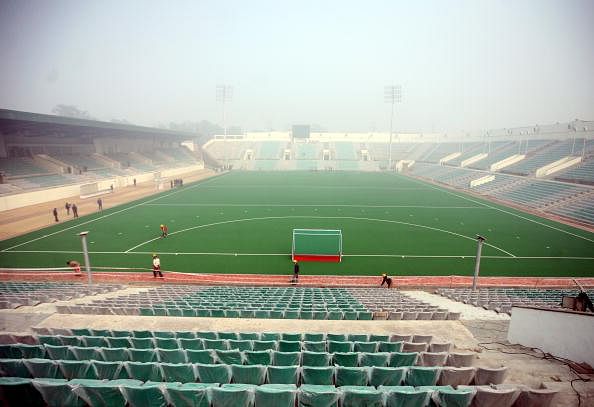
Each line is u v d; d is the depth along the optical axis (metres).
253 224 31.44
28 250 23.97
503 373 6.18
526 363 7.36
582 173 43.91
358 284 19.38
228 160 92.25
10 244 25.09
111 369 6.28
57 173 44.50
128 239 26.66
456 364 7.12
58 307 11.92
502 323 10.45
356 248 25.17
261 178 66.88
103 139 59.50
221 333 9.01
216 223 31.64
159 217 33.59
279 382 6.34
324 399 5.31
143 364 6.29
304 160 92.38
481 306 13.63
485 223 32.25
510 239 27.33
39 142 46.97
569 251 24.59
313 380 6.23
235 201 42.16
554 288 18.50
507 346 8.59
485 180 53.00
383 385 6.15
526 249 24.98
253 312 11.88
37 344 8.06
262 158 94.00
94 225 30.34
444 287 18.98
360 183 59.97
